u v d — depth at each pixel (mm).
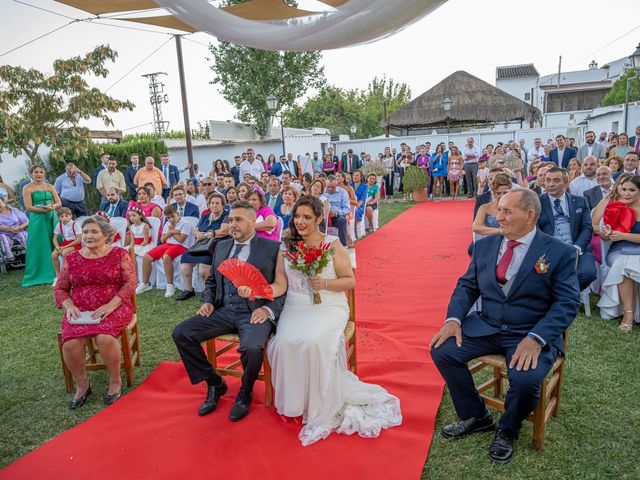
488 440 2795
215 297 3498
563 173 4625
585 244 4559
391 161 17281
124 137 19406
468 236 9102
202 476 2564
